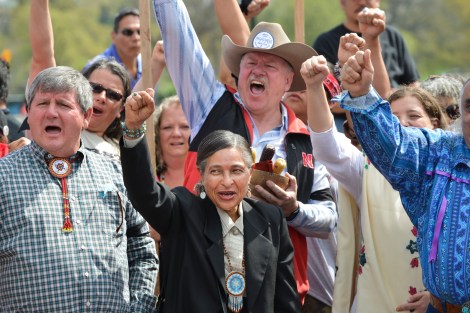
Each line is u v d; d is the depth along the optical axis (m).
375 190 8.71
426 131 7.71
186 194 8.06
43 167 7.72
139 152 7.57
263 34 9.28
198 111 9.26
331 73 10.30
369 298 8.58
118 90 9.72
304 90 9.65
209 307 7.68
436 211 7.43
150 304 8.08
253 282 7.81
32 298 7.44
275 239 8.09
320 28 60.84
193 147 9.15
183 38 9.20
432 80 10.31
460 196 7.39
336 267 8.93
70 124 7.74
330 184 9.48
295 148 9.17
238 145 8.04
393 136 7.51
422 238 7.57
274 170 8.65
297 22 10.35
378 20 9.94
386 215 8.65
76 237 7.61
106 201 7.83
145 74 9.42
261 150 9.09
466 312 7.31
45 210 7.55
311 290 9.45
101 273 7.64
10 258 7.48
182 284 7.77
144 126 7.61
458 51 76.94
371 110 7.49
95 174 7.88
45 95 7.74
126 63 14.11
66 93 7.76
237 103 9.32
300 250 8.94
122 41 14.01
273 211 8.20
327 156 8.55
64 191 7.70
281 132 9.24
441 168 7.52
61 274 7.48
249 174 8.09
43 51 9.91
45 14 9.91
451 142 7.62
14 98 29.56
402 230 8.61
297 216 8.74
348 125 10.02
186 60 9.22
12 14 70.81
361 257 8.70
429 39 76.88
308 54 9.21
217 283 7.75
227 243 7.94
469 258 7.24
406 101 9.10
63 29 64.62
